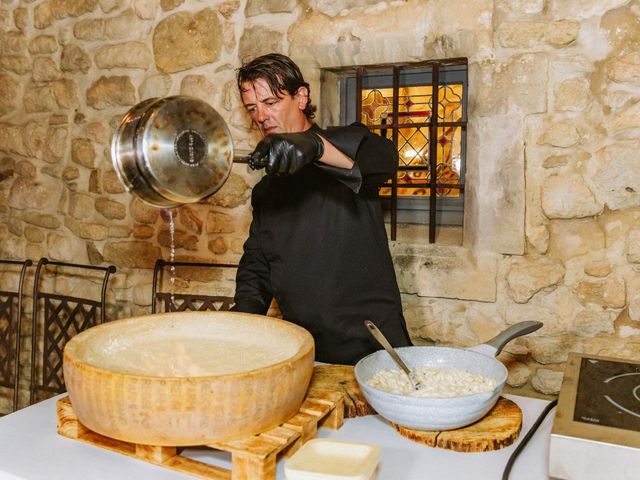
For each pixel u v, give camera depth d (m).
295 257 1.77
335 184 1.76
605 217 2.07
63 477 0.95
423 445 1.05
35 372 3.05
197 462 1.00
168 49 2.72
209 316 1.30
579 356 1.18
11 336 3.06
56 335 3.11
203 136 1.16
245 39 2.56
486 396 1.01
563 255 2.13
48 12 2.98
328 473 0.82
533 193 2.15
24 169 3.13
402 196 2.52
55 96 3.01
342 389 1.23
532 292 2.18
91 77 2.92
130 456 1.02
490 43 2.14
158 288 2.86
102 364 1.09
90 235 2.99
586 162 2.08
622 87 2.01
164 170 1.11
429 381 1.17
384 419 1.17
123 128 1.13
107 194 2.93
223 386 0.91
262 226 1.85
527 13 2.10
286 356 1.13
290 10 2.46
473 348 1.26
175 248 2.81
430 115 2.45
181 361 1.13
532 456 1.02
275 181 1.82
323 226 1.76
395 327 1.80
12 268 3.21
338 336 1.76
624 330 2.08
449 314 2.32
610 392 0.99
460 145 2.40
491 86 2.16
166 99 1.15
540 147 2.12
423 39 2.23
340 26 2.37
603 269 2.08
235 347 1.22
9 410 3.24
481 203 2.22
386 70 2.50
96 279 3.00
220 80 2.64
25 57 3.07
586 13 2.03
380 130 2.54
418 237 2.45
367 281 1.77
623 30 1.99
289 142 1.22
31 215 3.13
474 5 2.15
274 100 1.85
